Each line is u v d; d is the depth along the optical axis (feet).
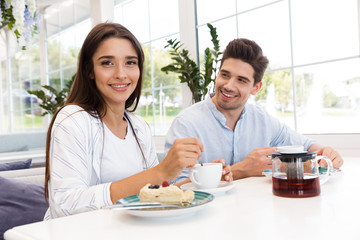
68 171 2.80
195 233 1.77
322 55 7.13
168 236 1.74
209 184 2.84
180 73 9.94
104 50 3.33
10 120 20.31
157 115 11.21
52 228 1.97
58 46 15.71
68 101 3.54
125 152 3.53
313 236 1.64
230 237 1.68
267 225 1.84
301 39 7.43
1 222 4.75
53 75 16.28
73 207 2.57
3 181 5.11
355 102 6.73
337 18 6.86
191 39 9.87
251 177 3.65
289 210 2.14
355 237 1.61
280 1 7.79
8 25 6.12
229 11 8.98
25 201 5.03
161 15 10.96
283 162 2.56
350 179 3.16
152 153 4.00
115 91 3.39
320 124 7.24
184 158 2.76
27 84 18.57
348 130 6.86
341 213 2.01
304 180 2.49
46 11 16.26
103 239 1.74
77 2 14.14
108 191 2.63
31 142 12.44
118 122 3.66
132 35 3.50
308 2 7.27
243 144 4.95
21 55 18.49
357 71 6.66
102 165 3.34
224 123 4.79
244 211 2.16
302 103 7.50
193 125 4.71
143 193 2.25
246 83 4.55
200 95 9.31
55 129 2.98
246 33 8.57
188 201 2.23
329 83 7.06
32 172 6.02
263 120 5.08
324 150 3.76
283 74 7.79
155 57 11.23
